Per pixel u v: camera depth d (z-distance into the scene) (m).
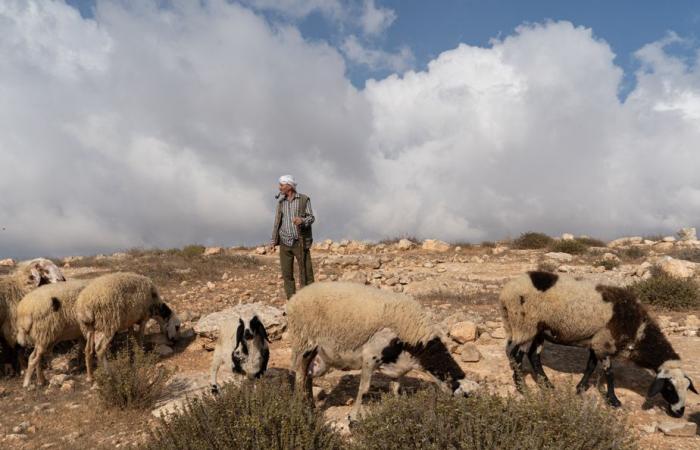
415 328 5.27
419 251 23.28
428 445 3.80
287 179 8.37
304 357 5.50
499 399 4.21
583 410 4.09
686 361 7.27
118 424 5.69
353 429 4.73
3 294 7.77
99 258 20.70
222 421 4.30
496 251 21.66
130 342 8.53
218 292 13.35
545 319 6.06
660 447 4.88
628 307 5.78
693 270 13.96
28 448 5.19
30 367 7.22
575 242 20.94
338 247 25.28
